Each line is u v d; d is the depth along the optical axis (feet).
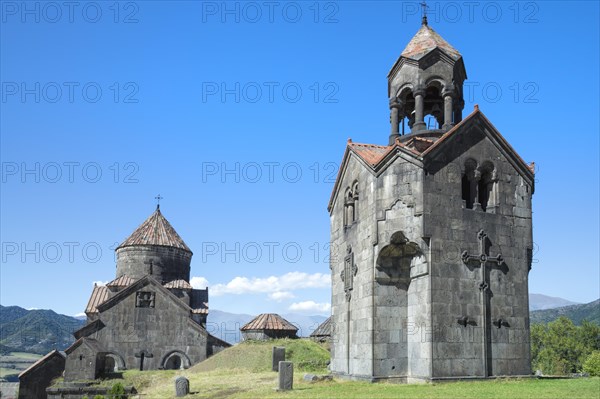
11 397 184.44
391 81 98.68
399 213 80.28
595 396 57.77
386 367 79.66
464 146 83.05
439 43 95.61
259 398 73.10
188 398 89.86
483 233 81.20
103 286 188.14
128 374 146.20
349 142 97.19
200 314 180.96
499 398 57.88
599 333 290.35
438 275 77.30
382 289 81.92
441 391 64.69
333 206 105.81
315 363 132.98
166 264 184.96
